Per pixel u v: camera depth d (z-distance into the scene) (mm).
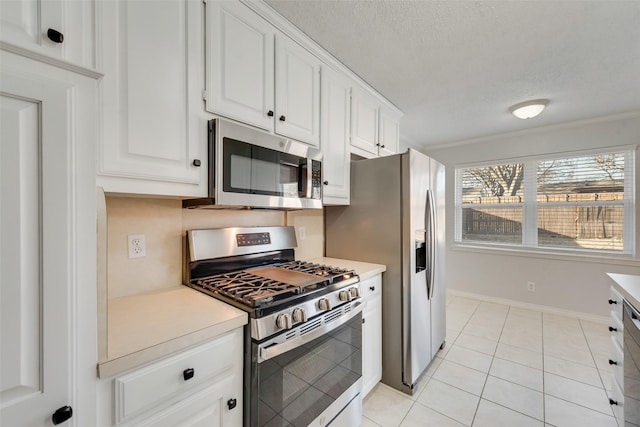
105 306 717
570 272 3262
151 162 1033
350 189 2217
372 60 1969
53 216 596
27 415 569
